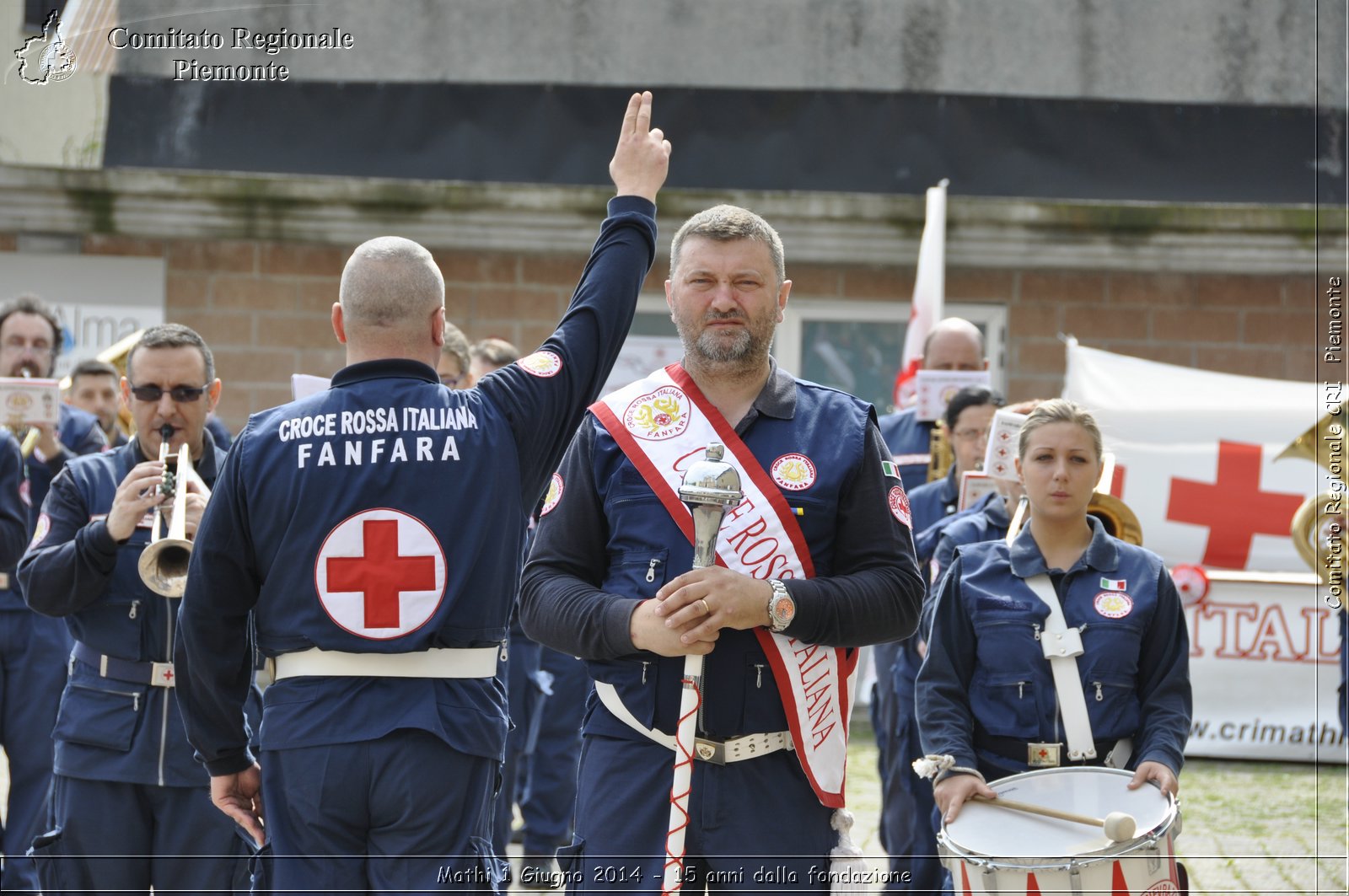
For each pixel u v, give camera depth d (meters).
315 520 8.59
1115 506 13.93
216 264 27.23
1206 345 27.36
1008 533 12.15
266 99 27.23
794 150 27.34
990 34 27.48
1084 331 27.48
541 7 27.31
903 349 27.47
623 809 8.91
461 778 8.66
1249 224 26.97
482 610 8.73
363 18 27.12
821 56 27.34
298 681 8.65
